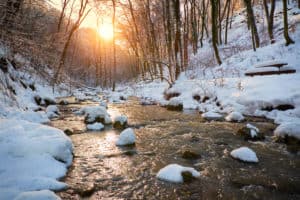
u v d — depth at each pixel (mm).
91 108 8594
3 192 3234
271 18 19344
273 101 8391
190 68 22281
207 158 5031
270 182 3945
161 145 5914
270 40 19359
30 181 3578
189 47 32594
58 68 6508
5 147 4227
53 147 4453
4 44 4730
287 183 3916
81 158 4988
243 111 9180
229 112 9492
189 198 3461
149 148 5684
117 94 19922
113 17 23859
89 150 5488
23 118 7352
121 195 3539
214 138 6469
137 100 16516
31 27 5422
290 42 15867
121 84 36375
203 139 6402
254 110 8906
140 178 4102
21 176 3691
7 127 5047
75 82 8766
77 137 6535
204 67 20828
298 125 5926
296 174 4246
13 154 4160
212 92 11664
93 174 4234
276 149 5535
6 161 3969
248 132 6449
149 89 20594
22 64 5496
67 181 3939
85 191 3621
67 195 3502
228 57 20297
